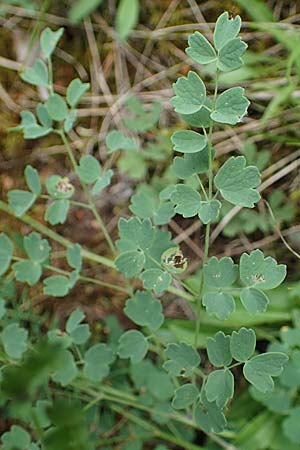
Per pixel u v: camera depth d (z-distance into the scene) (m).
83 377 0.50
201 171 0.38
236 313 0.52
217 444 0.51
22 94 0.62
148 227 0.41
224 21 0.36
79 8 0.59
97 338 0.58
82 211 0.61
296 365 0.48
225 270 0.39
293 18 0.58
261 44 0.59
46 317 0.57
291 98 0.56
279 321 0.53
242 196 0.37
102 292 0.60
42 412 0.45
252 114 0.58
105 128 0.62
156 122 0.61
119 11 0.56
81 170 0.47
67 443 0.30
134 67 0.62
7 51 0.62
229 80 0.56
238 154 0.58
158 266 0.44
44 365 0.29
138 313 0.45
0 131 0.62
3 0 0.60
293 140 0.56
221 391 0.40
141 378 0.52
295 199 0.58
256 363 0.39
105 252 0.61
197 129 0.60
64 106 0.47
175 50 0.61
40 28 0.62
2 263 0.46
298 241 0.57
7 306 0.57
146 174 0.60
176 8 0.61
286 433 0.47
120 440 0.52
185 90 0.36
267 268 0.38
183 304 0.58
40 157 0.62
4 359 0.45
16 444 0.44
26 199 0.47
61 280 0.47
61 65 0.62
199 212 0.38
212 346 0.39
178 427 0.52
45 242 0.46
